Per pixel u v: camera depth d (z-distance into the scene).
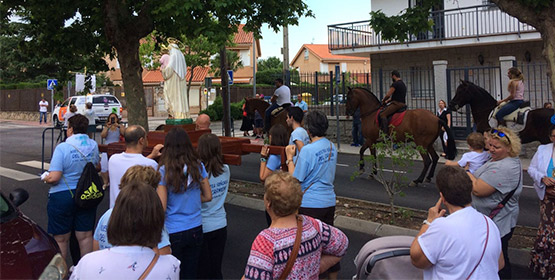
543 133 8.73
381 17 8.19
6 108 38.97
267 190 2.67
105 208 8.13
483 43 18.11
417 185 9.87
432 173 10.00
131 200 2.34
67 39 11.03
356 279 3.19
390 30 8.32
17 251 3.24
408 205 8.14
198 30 8.91
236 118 31.33
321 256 2.87
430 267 2.70
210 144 4.16
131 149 4.14
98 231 3.17
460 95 9.81
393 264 2.92
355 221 6.84
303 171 4.16
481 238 2.63
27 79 41.38
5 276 2.91
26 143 19.11
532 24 5.79
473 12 19.12
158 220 2.39
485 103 9.73
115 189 4.03
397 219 6.98
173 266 2.41
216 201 4.23
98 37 11.60
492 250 2.63
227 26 9.55
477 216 2.73
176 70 7.64
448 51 19.77
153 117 36.88
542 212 4.70
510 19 18.41
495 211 4.23
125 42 9.93
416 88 20.56
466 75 15.55
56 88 12.74
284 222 2.67
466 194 2.76
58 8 9.92
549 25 5.57
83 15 10.95
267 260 2.52
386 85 21.33
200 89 40.09
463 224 2.63
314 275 2.67
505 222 4.25
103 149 6.88
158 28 10.89
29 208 8.02
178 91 7.70
